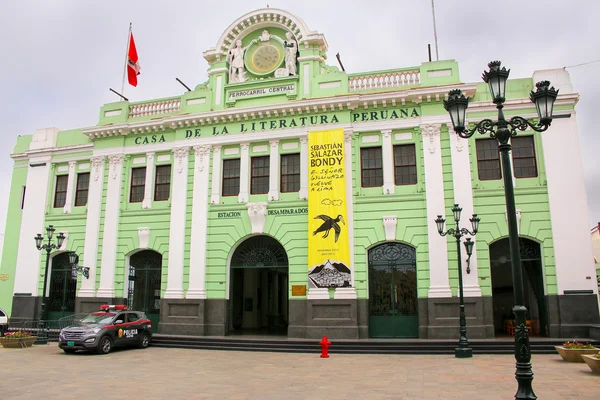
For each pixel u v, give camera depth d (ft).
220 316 73.26
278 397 35.63
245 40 83.05
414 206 69.41
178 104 83.61
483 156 69.62
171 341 68.44
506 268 78.48
